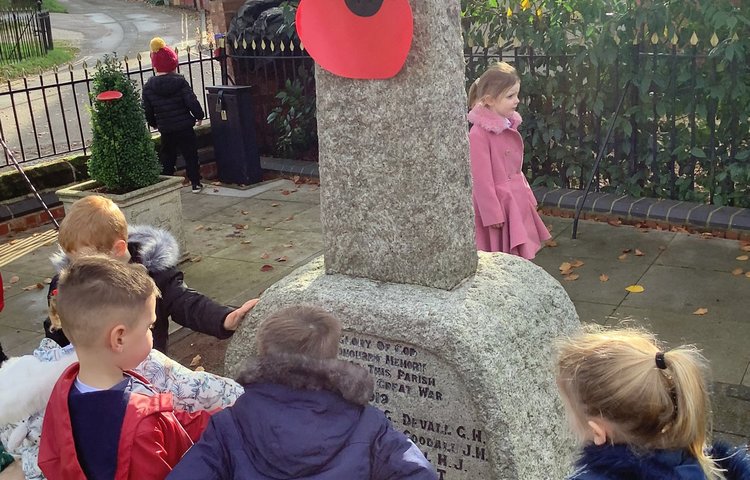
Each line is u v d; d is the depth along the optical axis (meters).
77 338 2.09
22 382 2.29
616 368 1.84
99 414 2.05
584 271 5.73
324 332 2.10
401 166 2.99
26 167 7.67
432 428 3.04
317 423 1.99
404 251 3.07
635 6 6.41
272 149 9.42
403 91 2.92
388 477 2.03
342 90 3.03
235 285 5.91
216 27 9.79
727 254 5.86
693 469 1.79
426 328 2.89
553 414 3.07
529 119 7.29
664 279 5.49
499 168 4.36
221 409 2.33
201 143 9.10
